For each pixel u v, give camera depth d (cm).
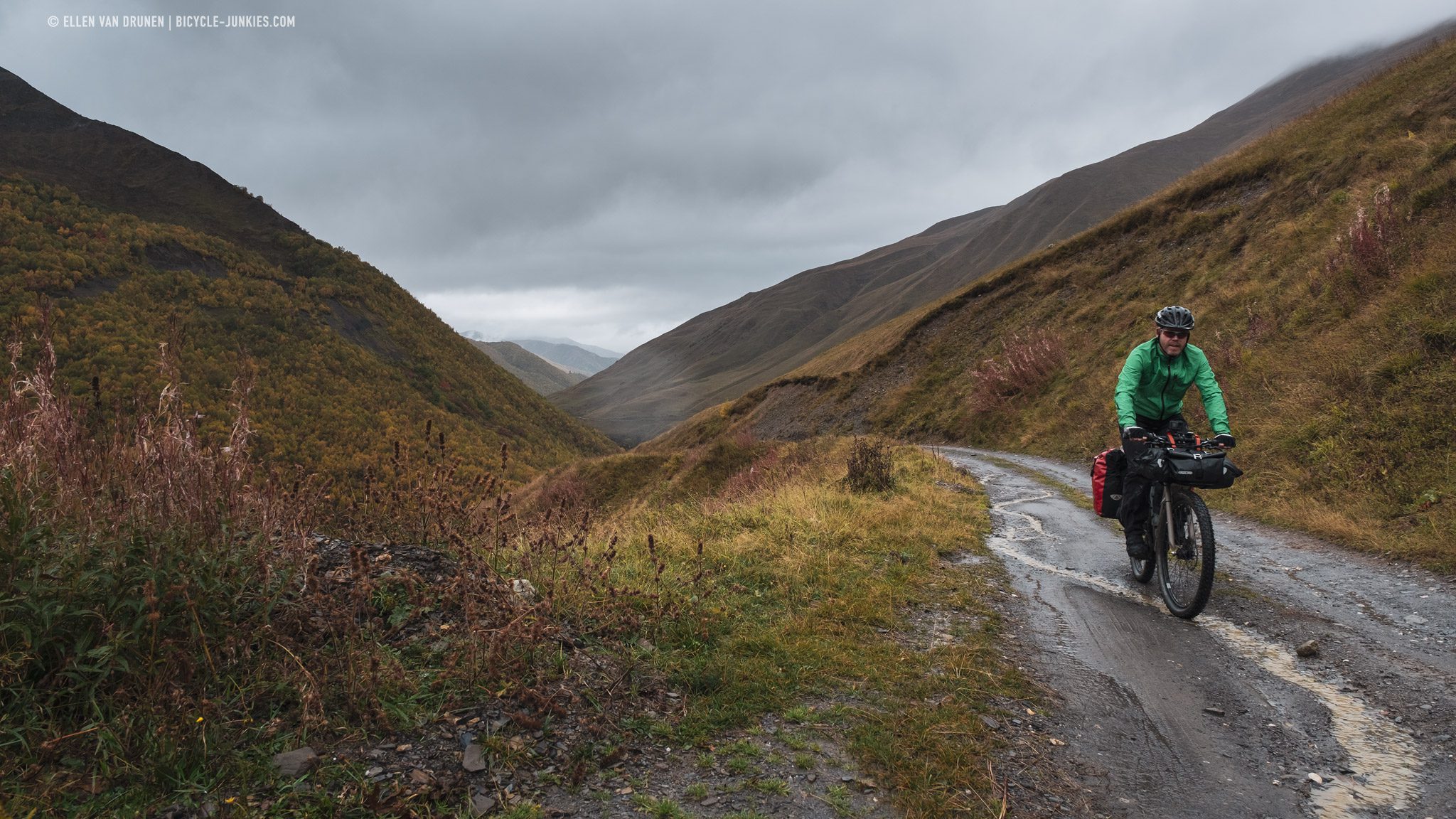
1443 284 1003
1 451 286
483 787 255
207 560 298
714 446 2361
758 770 280
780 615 460
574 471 3152
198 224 19912
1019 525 855
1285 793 274
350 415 10500
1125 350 2119
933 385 3297
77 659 254
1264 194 2366
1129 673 394
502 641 320
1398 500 741
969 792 267
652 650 381
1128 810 262
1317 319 1321
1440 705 342
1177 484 506
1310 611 498
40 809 213
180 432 316
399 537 455
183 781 233
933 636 440
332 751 261
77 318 9288
